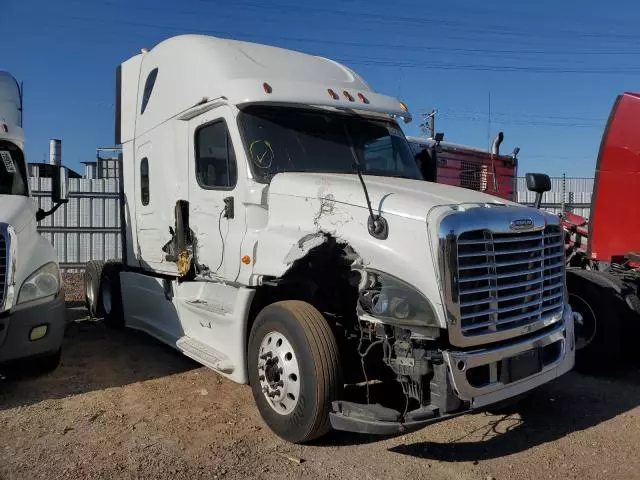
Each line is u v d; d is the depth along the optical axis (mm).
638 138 6652
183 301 6238
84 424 4891
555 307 4672
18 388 5816
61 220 15172
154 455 4320
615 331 6305
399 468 4172
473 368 4055
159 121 6941
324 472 4094
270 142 5398
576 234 8055
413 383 4020
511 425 5000
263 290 5109
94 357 7094
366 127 5965
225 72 5750
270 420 4629
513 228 4223
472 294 4008
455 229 3900
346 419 4066
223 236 5578
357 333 4629
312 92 5762
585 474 4117
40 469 4086
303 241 4543
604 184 6988
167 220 6766
